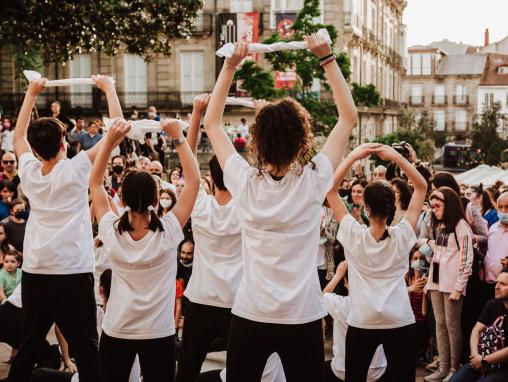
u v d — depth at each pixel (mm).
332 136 4594
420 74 90812
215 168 5777
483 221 9031
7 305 7801
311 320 4387
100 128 19219
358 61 45906
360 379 5832
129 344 5113
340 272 8492
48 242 5547
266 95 29734
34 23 23844
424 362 9344
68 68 41500
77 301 5605
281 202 4320
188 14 26344
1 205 12523
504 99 88688
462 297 8352
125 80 41656
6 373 8422
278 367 6059
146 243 5047
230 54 4621
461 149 69500
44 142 5539
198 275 5945
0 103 40906
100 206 5227
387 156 5809
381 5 54812
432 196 8359
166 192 8906
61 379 6320
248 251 4434
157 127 5207
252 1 40406
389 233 5727
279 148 4285
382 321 5707
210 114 4656
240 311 4426
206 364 8906
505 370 6922
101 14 24312
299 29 30531
